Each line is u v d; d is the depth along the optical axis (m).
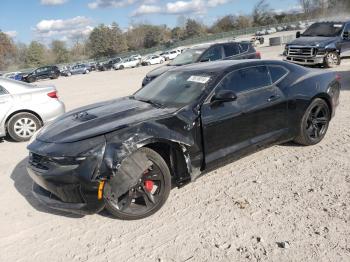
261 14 98.25
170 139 3.79
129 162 3.59
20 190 4.86
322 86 5.30
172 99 4.44
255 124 4.62
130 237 3.50
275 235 3.31
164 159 4.02
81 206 3.59
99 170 3.46
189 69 5.02
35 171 3.79
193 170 4.12
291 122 5.05
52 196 3.88
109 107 4.62
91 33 95.31
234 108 4.38
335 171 4.48
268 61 5.02
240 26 99.56
